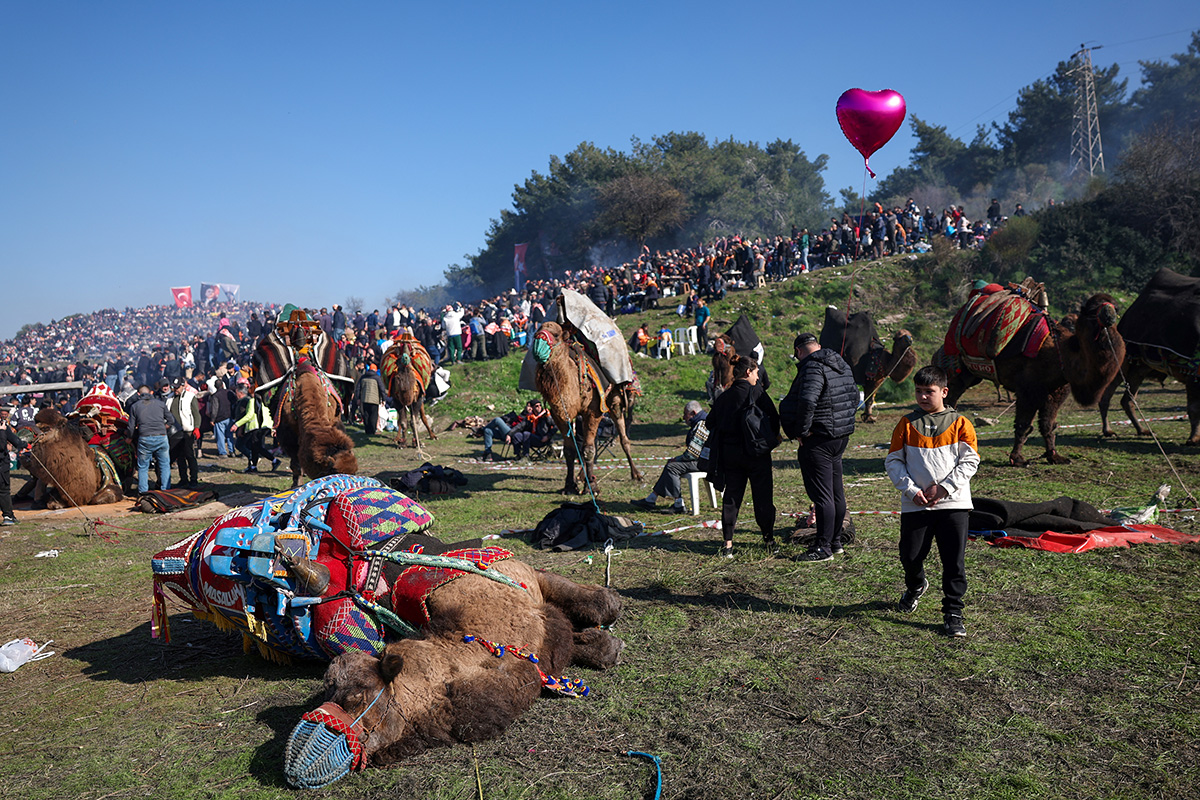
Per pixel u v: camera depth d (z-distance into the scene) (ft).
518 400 69.46
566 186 248.52
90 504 36.35
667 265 113.50
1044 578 17.08
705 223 231.30
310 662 14.39
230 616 13.98
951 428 14.80
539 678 11.86
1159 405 51.37
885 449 39.70
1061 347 30.35
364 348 80.74
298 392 29.73
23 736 12.25
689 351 81.97
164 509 33.71
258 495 36.32
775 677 12.96
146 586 21.35
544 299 105.81
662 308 102.17
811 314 90.22
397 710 10.66
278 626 13.46
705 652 14.21
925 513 14.94
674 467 27.40
